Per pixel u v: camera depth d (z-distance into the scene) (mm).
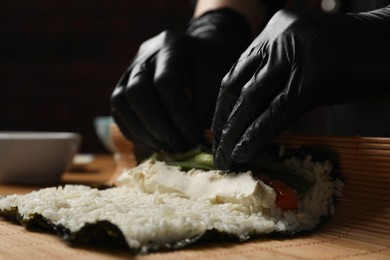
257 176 372
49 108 1240
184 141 449
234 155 360
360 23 367
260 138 351
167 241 302
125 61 1224
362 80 357
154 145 469
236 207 360
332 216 367
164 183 410
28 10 1218
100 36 1223
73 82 1235
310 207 368
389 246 313
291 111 345
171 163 426
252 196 352
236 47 538
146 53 495
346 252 302
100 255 288
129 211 338
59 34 1224
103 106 1237
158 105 459
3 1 1212
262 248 307
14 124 1239
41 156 605
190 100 489
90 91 1236
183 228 305
